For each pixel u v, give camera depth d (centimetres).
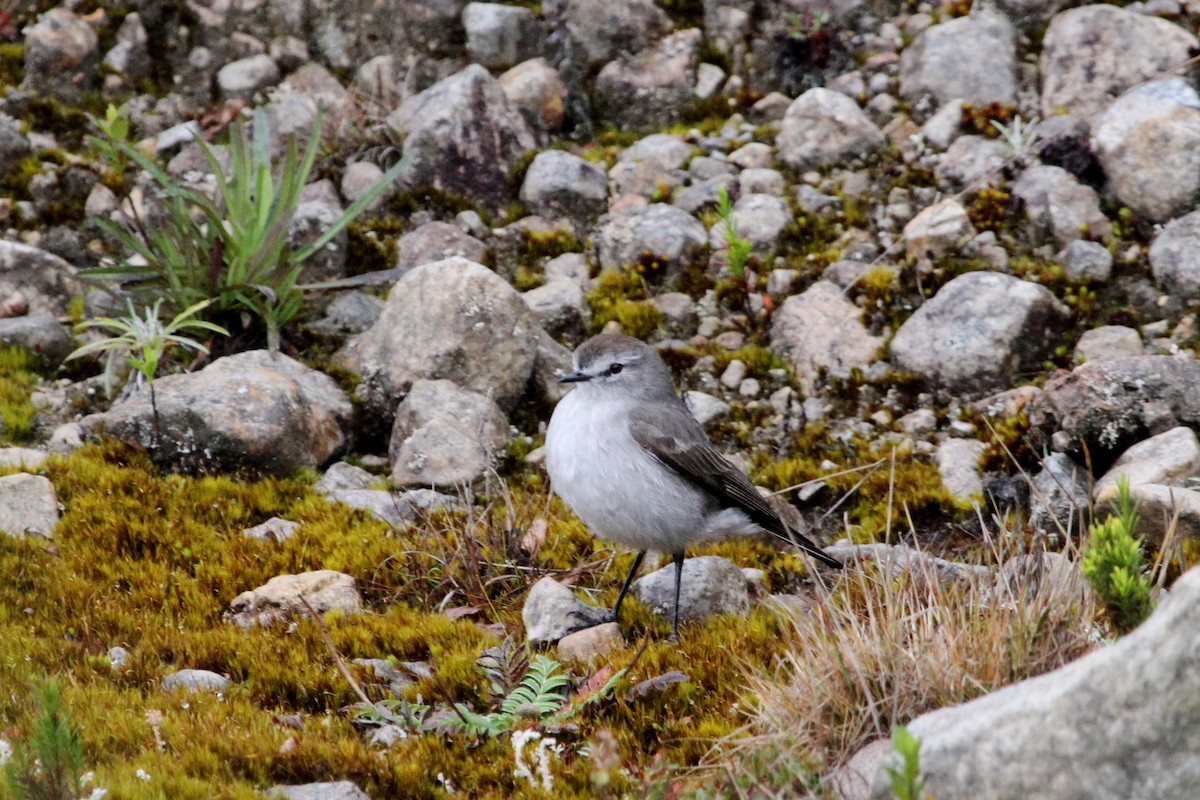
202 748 802
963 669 805
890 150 1559
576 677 934
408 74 1706
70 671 912
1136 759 596
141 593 1050
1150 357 1227
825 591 962
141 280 1384
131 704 870
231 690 917
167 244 1399
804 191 1534
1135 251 1406
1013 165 1491
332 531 1156
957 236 1432
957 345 1331
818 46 1650
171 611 1037
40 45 1653
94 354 1397
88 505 1148
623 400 1073
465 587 1086
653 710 884
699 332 1438
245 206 1412
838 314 1402
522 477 1287
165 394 1248
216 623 1033
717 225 1503
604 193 1574
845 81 1641
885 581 887
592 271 1509
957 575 983
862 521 1218
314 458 1279
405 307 1359
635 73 1681
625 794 796
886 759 692
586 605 1041
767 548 1196
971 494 1221
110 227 1380
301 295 1408
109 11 1722
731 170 1577
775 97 1648
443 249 1506
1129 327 1345
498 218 1579
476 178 1586
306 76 1703
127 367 1374
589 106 1688
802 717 812
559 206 1562
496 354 1343
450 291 1343
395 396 1340
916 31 1666
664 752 833
